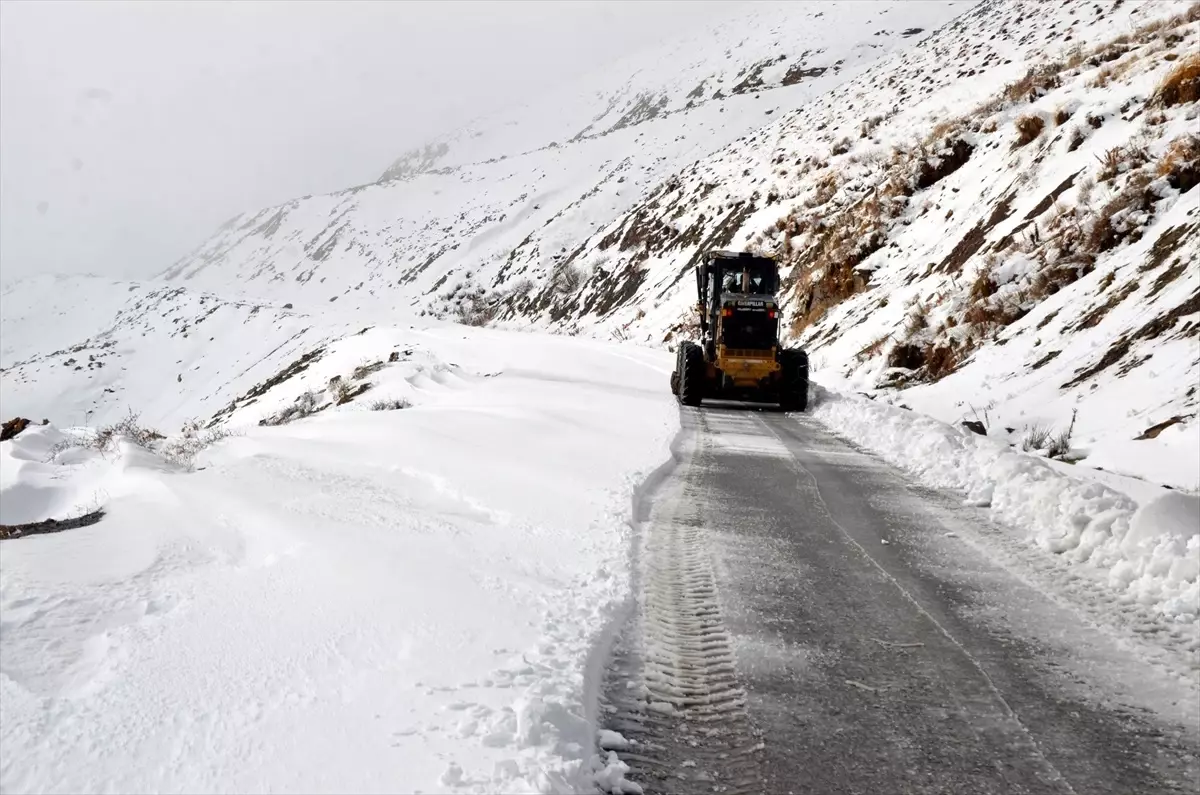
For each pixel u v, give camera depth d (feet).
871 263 84.07
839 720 11.51
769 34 514.27
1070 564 19.13
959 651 13.99
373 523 19.27
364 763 8.86
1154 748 10.88
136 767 8.63
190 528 18.80
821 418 47.32
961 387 50.21
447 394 65.36
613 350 98.17
